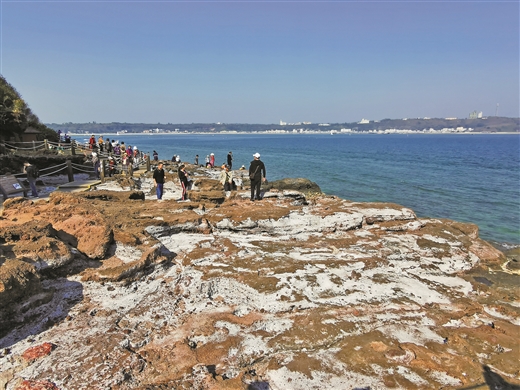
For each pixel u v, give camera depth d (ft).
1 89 87.25
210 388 14.01
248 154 244.42
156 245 25.04
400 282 24.56
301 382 14.90
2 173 55.57
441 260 29.71
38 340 16.61
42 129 100.27
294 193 42.27
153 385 14.10
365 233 33.42
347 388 14.64
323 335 18.16
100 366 15.01
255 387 14.56
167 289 21.77
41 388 13.62
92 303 19.76
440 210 75.25
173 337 17.40
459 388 15.11
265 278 22.82
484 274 29.91
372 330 18.92
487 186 105.50
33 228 22.49
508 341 18.84
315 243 30.53
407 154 248.73
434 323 20.26
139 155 105.70
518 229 60.80
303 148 329.11
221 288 22.13
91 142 91.09
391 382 15.02
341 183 110.63
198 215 32.09
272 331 18.40
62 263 21.30
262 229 32.17
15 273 17.42
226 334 17.92
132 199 39.19
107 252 24.30
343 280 23.56
